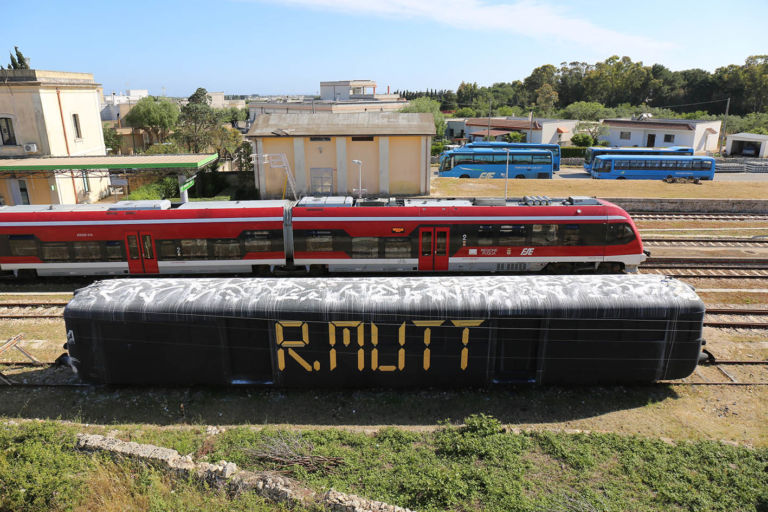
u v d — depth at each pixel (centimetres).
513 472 1004
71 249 2078
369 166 3716
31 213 2064
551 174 4588
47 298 1970
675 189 3916
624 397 1330
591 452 1076
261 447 1089
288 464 1035
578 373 1334
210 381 1349
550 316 1280
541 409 1281
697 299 1305
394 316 1277
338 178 3725
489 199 2184
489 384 1341
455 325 1284
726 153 6644
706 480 984
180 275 2194
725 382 1394
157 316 1296
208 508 912
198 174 3900
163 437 1162
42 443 1098
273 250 2112
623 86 10844
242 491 951
